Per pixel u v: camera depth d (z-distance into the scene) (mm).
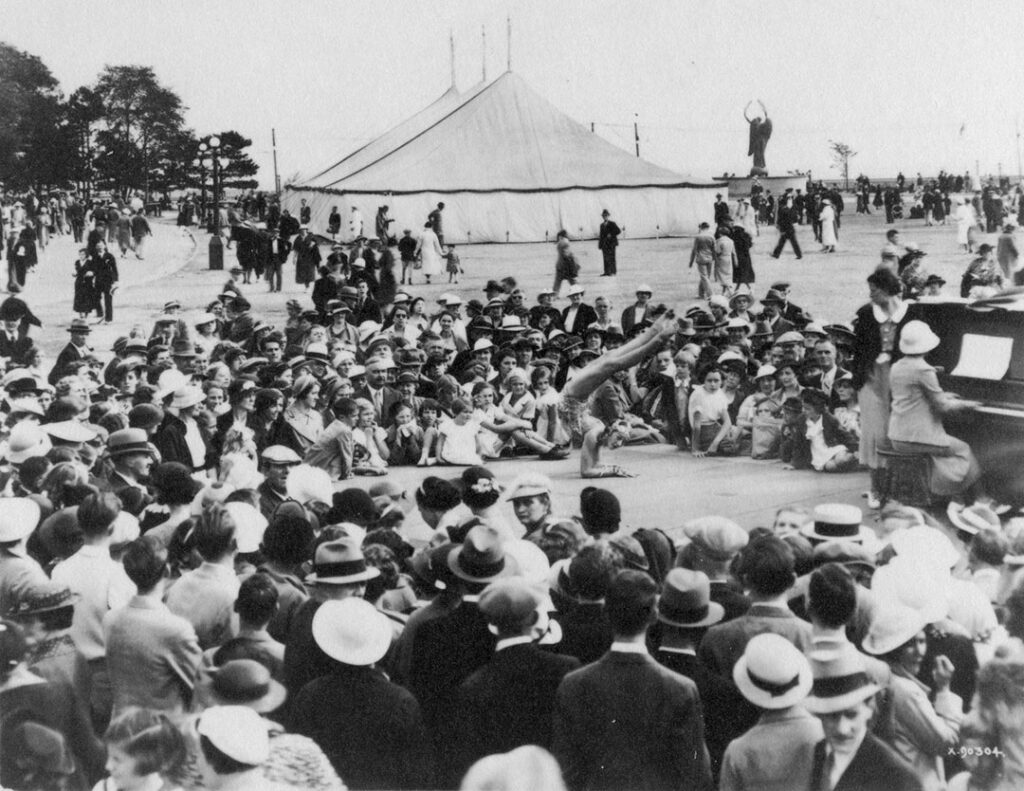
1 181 49344
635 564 5750
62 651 5312
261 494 8555
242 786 4043
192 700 5336
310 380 12258
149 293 31078
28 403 11602
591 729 4523
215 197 36875
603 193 44594
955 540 7898
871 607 5082
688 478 12188
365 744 4676
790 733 4402
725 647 4961
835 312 24641
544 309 20609
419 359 15289
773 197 51125
